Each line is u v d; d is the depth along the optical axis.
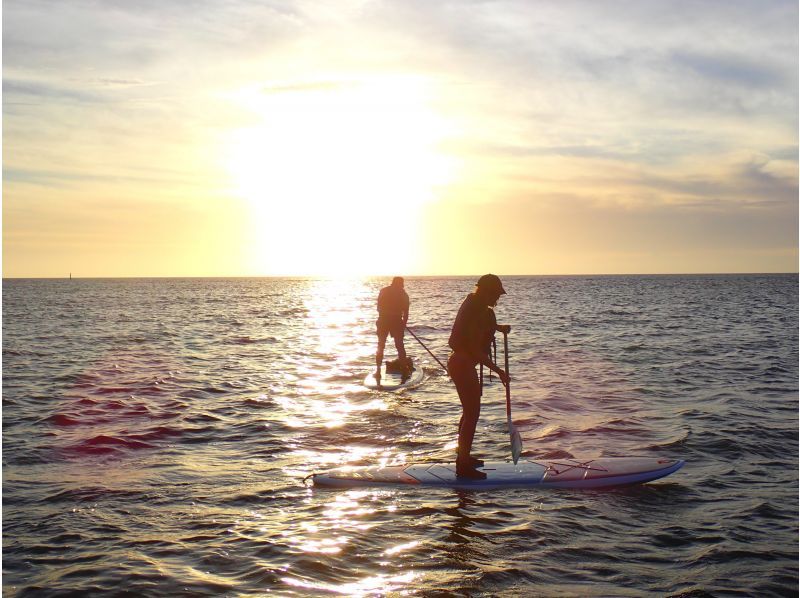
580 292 80.38
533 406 10.68
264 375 14.31
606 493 6.46
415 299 61.88
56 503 6.17
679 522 5.66
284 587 4.46
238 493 6.48
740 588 4.45
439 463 7.32
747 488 6.54
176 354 18.20
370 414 10.22
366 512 5.94
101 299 66.25
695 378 13.30
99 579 4.59
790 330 24.70
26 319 34.03
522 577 4.62
